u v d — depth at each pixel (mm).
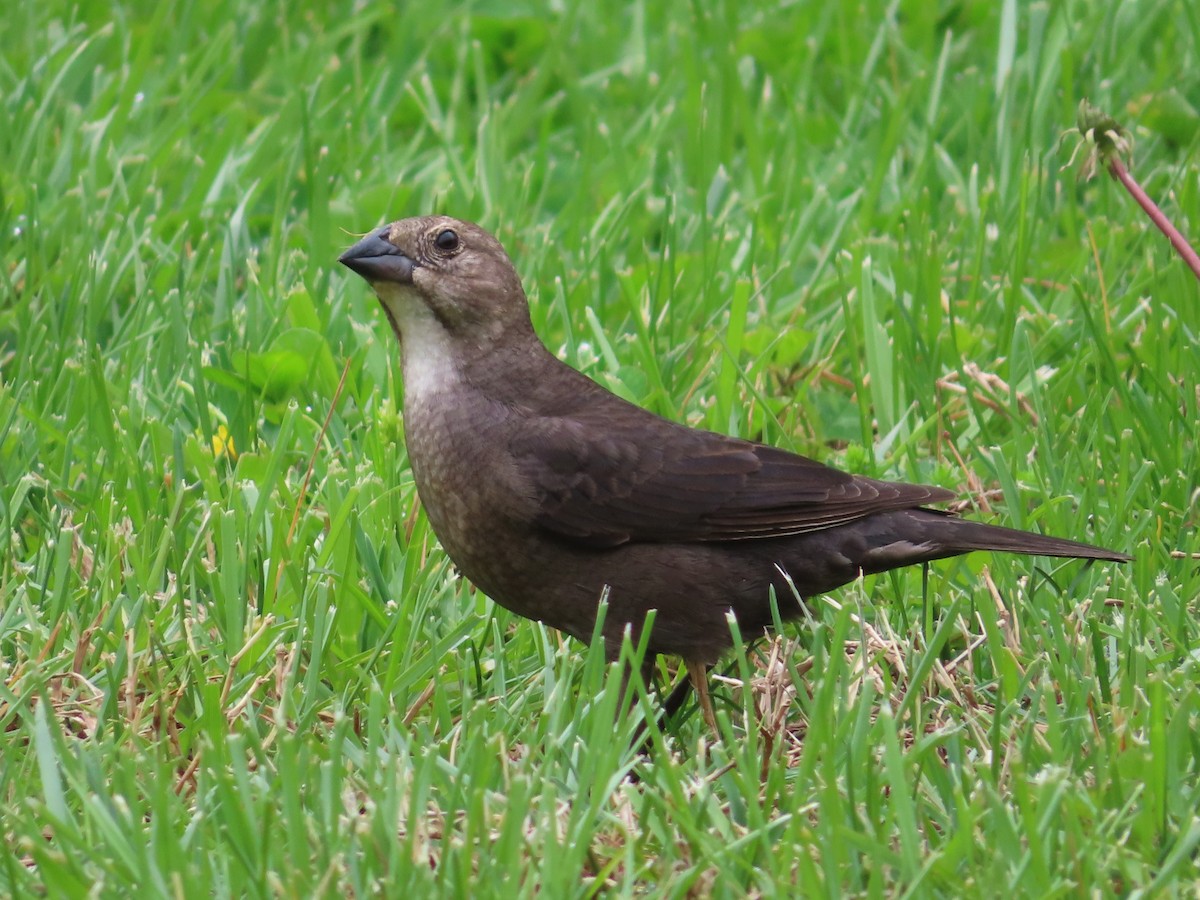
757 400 10391
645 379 10719
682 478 8219
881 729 7258
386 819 6496
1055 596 8773
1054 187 13742
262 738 7715
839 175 13828
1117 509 9211
